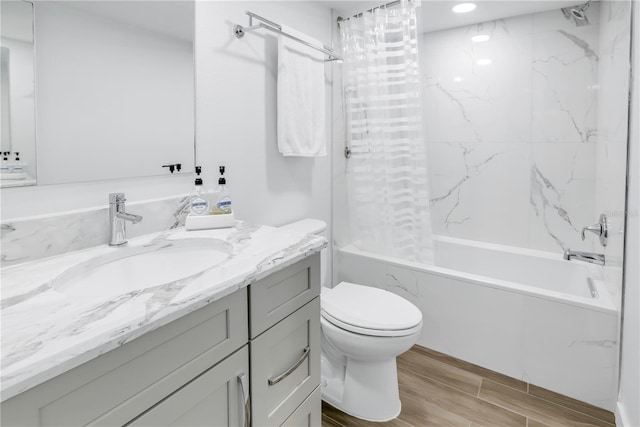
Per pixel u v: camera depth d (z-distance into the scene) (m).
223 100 1.64
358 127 2.37
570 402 1.74
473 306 2.04
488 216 2.66
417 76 2.10
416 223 2.25
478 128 2.63
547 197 2.44
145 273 1.16
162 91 1.39
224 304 0.87
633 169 1.34
